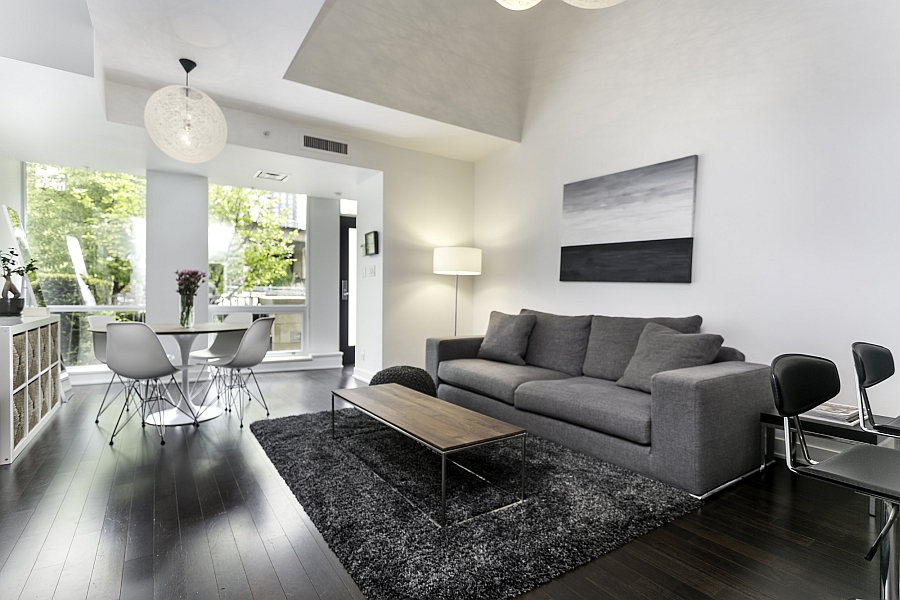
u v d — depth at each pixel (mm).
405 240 4734
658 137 3400
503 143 4605
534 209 4449
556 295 4238
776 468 2502
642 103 3506
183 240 4602
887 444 2021
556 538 1736
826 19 2559
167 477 2295
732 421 2254
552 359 3572
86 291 4621
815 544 1744
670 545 1733
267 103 3648
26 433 2717
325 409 3645
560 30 4102
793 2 2691
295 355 5688
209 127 2934
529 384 3018
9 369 2443
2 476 2283
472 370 3488
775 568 1592
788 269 2711
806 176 2641
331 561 1610
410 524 1834
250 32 2676
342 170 4496
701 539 1778
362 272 4973
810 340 2627
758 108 2850
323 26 3391
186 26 2619
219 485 2213
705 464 2121
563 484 2221
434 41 3963
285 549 1681
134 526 1824
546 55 4258
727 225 2998
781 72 2746
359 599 1409
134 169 4414
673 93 3307
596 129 3848
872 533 1825
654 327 2926
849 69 2477
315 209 5738
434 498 2064
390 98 3732
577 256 3979
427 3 3861
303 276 5723
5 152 3914
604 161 3785
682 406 2156
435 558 1599
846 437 2062
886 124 2350
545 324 3758
